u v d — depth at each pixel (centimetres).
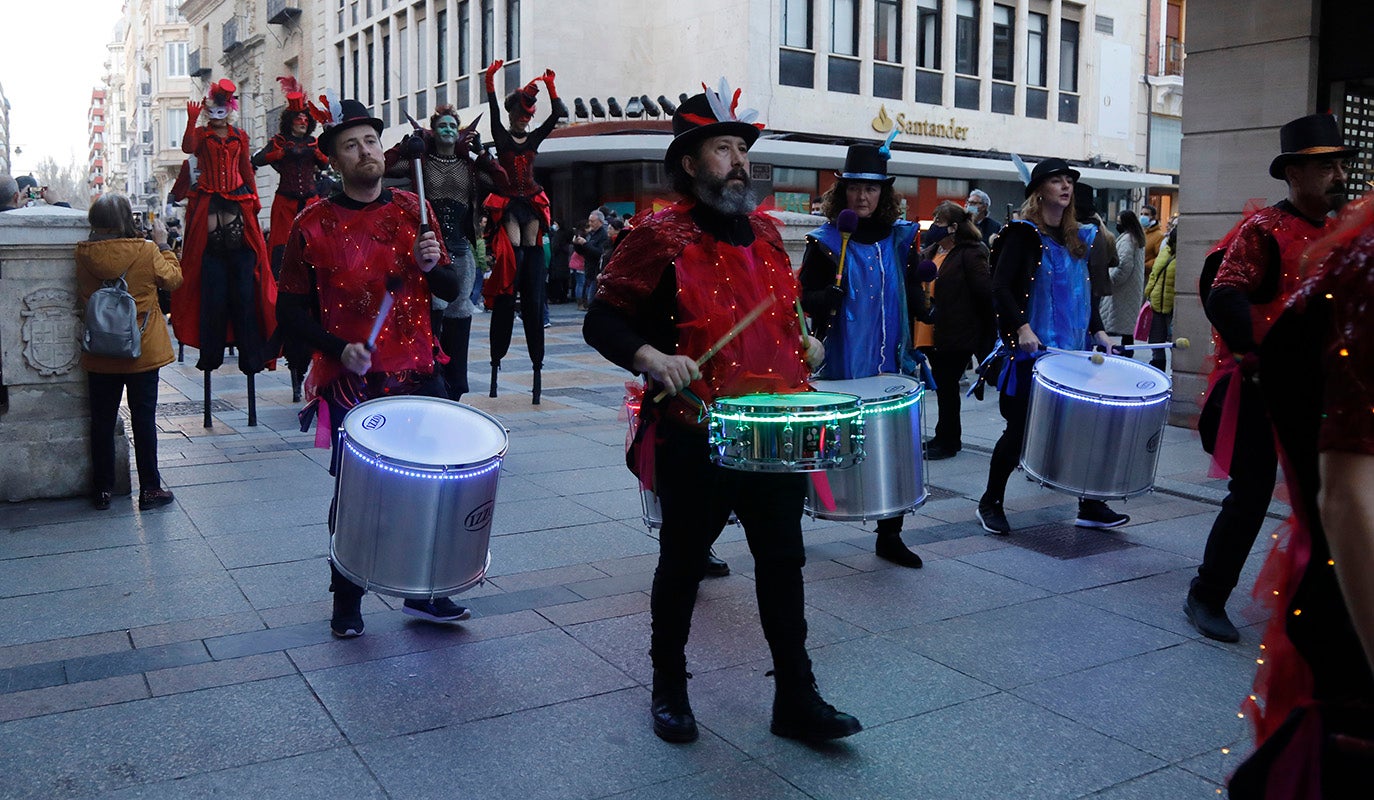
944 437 793
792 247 954
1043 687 384
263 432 847
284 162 1009
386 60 3384
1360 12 818
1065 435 520
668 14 2708
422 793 309
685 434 335
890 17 2795
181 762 324
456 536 388
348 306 421
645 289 333
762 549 342
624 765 326
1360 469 156
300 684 380
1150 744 341
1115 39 3262
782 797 309
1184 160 905
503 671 394
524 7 2656
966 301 764
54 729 344
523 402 1003
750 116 339
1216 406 438
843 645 424
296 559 521
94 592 474
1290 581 185
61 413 630
